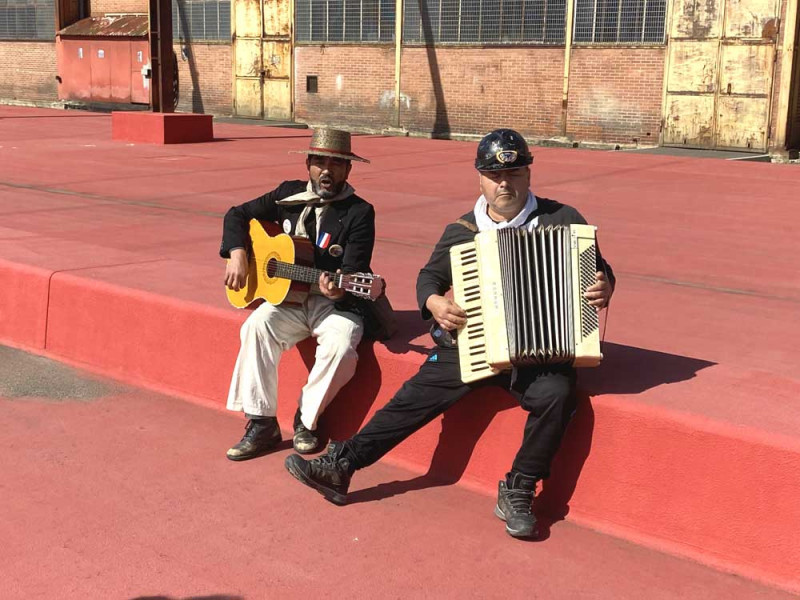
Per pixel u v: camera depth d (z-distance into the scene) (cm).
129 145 1845
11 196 1079
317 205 431
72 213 954
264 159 1606
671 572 337
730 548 336
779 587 324
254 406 434
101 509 385
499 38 2316
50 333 586
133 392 528
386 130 2572
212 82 2933
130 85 3022
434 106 2469
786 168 1596
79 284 566
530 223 363
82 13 3222
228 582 329
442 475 418
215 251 745
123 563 341
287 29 2716
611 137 2191
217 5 2853
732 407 353
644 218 999
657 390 373
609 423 361
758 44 1953
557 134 2269
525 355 339
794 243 856
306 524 374
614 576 335
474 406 404
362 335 438
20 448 447
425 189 1234
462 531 369
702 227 943
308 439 448
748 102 1986
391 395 434
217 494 401
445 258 379
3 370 559
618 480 362
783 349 485
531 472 359
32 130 2184
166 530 368
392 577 334
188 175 1352
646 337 503
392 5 2484
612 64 2156
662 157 1811
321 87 2684
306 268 420
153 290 543
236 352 494
